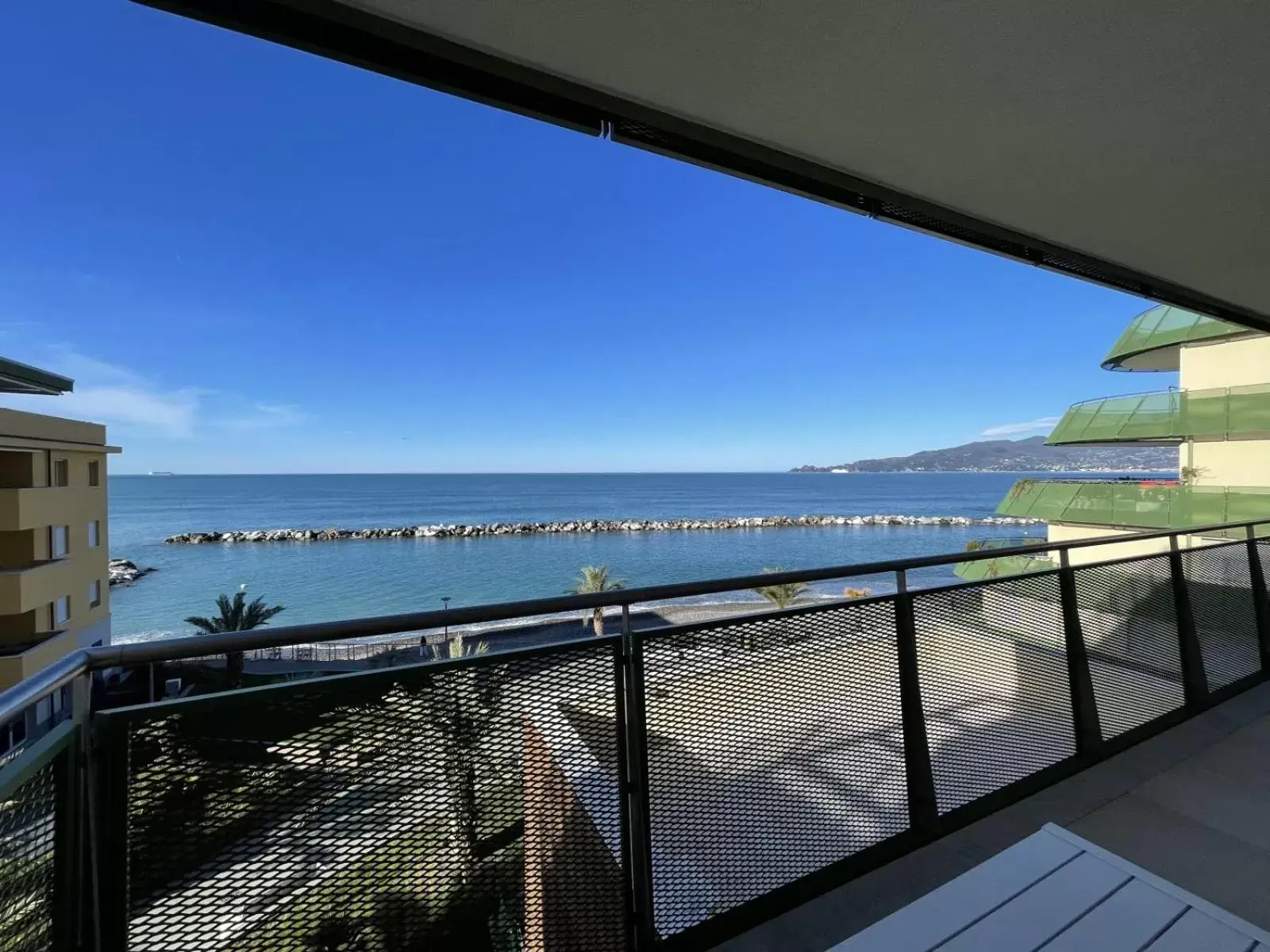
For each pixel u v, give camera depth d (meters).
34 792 0.82
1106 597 2.48
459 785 1.17
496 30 1.20
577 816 1.29
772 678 1.59
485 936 1.17
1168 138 1.67
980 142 1.69
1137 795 2.07
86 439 20.19
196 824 0.96
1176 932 1.03
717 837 1.47
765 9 1.16
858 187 1.92
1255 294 3.15
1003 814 1.95
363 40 1.22
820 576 1.66
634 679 1.38
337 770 1.05
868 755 1.74
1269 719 2.70
